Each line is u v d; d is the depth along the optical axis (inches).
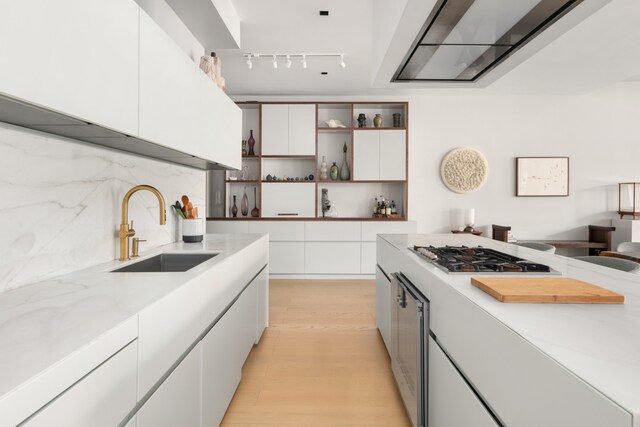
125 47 51.3
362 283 192.9
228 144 111.9
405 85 101.5
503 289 45.6
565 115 216.4
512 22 64.4
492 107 217.5
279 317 138.8
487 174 216.5
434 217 219.5
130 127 52.7
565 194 215.3
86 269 62.2
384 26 82.3
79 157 60.7
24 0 33.8
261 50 156.9
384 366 98.9
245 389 86.8
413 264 74.2
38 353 28.0
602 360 27.0
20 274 48.9
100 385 31.5
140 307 40.3
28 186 50.0
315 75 185.6
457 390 48.8
